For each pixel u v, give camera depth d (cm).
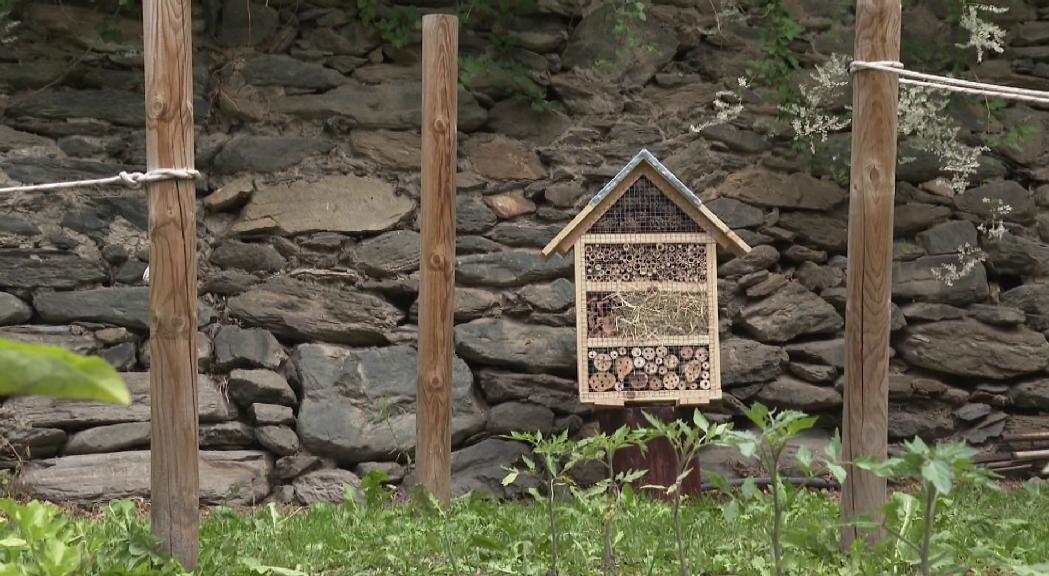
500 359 681
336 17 710
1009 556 370
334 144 703
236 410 652
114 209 666
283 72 701
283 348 669
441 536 448
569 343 691
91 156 673
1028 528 456
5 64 664
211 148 689
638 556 422
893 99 419
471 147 711
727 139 727
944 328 718
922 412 723
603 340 598
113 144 678
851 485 423
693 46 739
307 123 705
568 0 730
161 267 405
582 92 727
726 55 740
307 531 470
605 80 731
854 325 425
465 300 688
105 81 681
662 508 512
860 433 423
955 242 729
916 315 719
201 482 622
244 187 685
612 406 600
